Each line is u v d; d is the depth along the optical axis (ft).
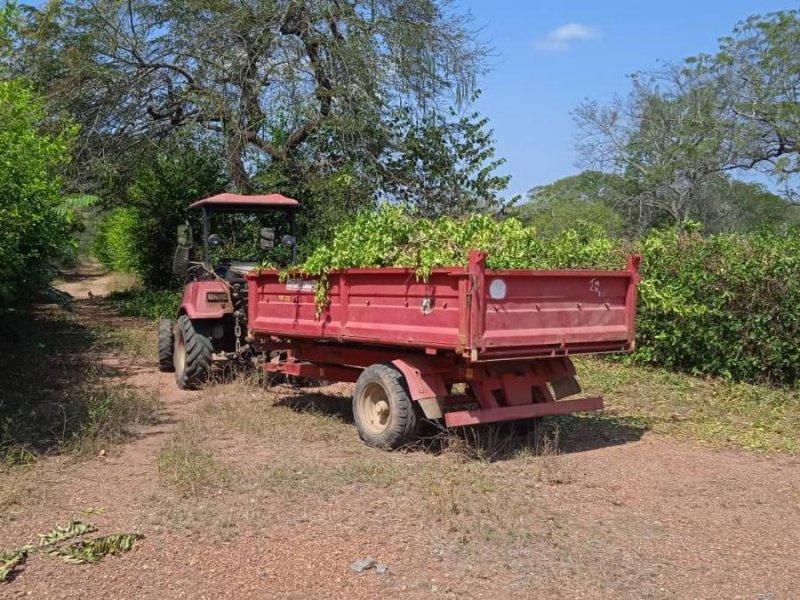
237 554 15.12
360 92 54.95
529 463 21.79
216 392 31.78
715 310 34.86
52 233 27.63
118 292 84.58
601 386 34.09
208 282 32.78
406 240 22.99
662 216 106.52
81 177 62.39
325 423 26.17
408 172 57.57
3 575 14.03
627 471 21.33
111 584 13.88
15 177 23.25
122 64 59.26
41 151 24.85
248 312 29.43
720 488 19.94
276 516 17.13
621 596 13.50
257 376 33.22
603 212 99.40
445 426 23.12
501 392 23.98
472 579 14.07
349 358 25.72
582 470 21.27
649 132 108.17
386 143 56.70
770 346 33.60
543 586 13.84
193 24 57.41
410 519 17.01
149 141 63.82
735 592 13.70
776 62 94.79
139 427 25.81
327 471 20.51
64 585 13.84
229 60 56.03
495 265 21.02
